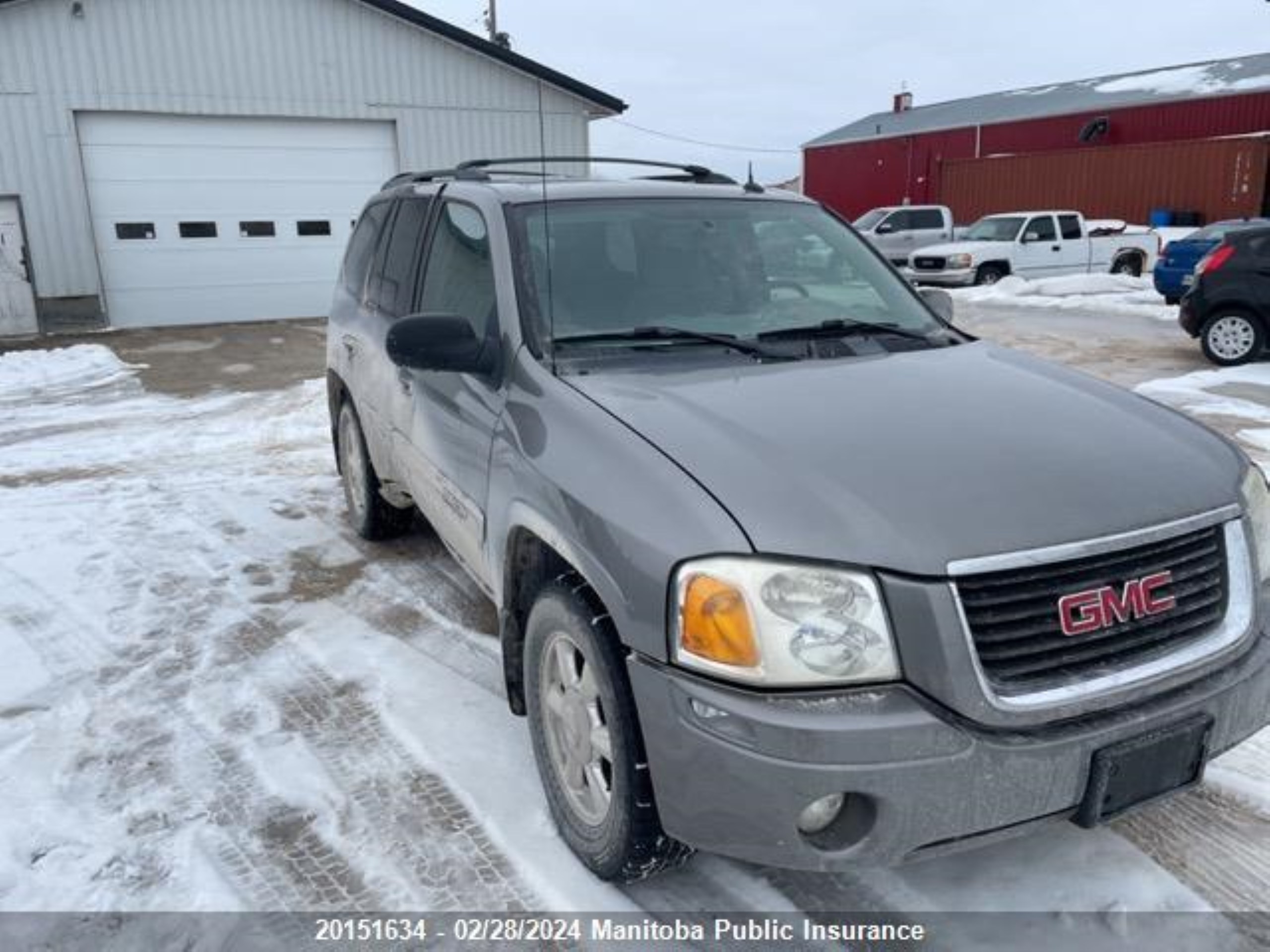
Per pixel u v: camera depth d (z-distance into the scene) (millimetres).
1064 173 28812
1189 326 11453
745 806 2107
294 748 3379
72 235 14938
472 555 3457
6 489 6699
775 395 2771
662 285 3434
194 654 4121
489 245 3492
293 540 5559
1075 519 2225
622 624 2301
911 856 2133
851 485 2271
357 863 2781
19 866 2777
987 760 2070
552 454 2693
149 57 14984
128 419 9109
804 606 2102
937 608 2080
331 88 16266
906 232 23203
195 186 15703
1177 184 26719
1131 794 2227
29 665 4031
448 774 3199
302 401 9938
